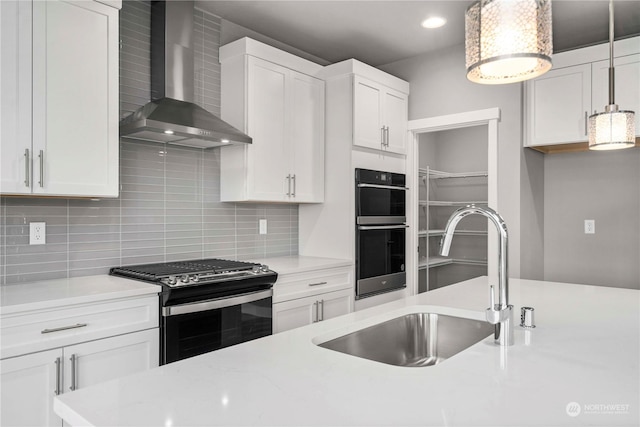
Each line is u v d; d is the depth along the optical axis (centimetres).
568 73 320
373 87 357
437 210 511
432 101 385
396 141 382
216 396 91
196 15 306
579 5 294
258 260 335
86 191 219
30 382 179
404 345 178
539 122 332
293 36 353
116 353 204
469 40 111
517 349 126
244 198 298
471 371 108
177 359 222
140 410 85
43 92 205
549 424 80
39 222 233
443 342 179
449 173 485
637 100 294
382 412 85
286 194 323
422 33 346
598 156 360
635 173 344
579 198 368
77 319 191
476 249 479
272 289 275
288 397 91
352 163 340
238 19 323
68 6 214
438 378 103
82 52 219
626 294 215
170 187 290
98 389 95
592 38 349
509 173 344
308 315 303
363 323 158
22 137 198
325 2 296
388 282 370
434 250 507
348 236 341
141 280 233
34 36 203
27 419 178
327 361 114
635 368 110
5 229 222
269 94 311
